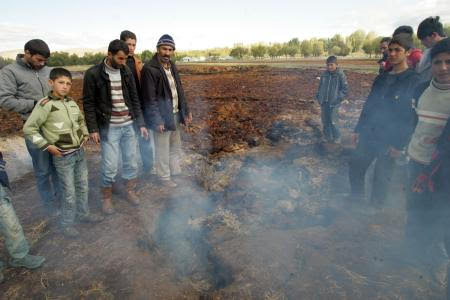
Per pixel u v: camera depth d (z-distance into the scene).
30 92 3.26
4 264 2.86
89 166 5.16
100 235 3.26
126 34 4.19
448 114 2.33
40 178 3.48
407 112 3.06
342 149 5.86
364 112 3.54
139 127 3.88
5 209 2.59
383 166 3.52
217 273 2.93
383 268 2.67
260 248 3.03
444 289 2.44
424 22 3.95
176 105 4.38
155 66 3.99
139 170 5.03
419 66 4.15
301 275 2.64
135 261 2.89
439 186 2.38
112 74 3.44
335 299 2.37
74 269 2.78
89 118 3.41
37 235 3.24
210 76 22.62
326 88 6.08
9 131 7.11
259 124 7.65
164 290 2.61
